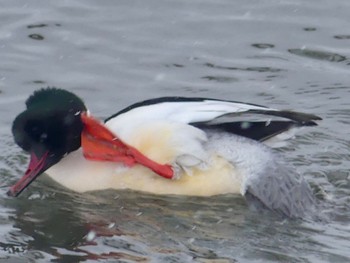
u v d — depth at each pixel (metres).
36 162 13.73
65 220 13.29
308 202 13.19
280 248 12.43
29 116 13.66
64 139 13.71
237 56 18.30
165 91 17.23
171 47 18.50
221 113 13.31
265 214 13.11
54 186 14.07
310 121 13.53
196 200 13.53
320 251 12.34
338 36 18.77
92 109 16.64
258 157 13.26
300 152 15.02
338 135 15.63
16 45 18.50
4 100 16.89
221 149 13.33
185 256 12.32
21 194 13.93
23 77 17.56
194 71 17.84
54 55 18.22
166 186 13.58
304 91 17.27
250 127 13.66
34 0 19.91
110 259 12.30
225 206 13.41
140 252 12.45
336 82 17.48
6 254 12.48
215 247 12.52
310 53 18.34
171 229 12.98
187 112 13.54
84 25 19.12
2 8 19.64
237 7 19.73
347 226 12.85
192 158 13.31
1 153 15.17
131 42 18.62
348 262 12.08
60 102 13.74
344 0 19.86
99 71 17.80
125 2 19.88
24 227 13.16
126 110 13.98
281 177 13.13
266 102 16.91
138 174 13.64
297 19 19.28
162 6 19.78
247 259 12.20
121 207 13.52
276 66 17.97
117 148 13.58
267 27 19.08
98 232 12.98
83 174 13.81
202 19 19.34
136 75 17.70
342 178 14.20
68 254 12.48
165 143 13.38
